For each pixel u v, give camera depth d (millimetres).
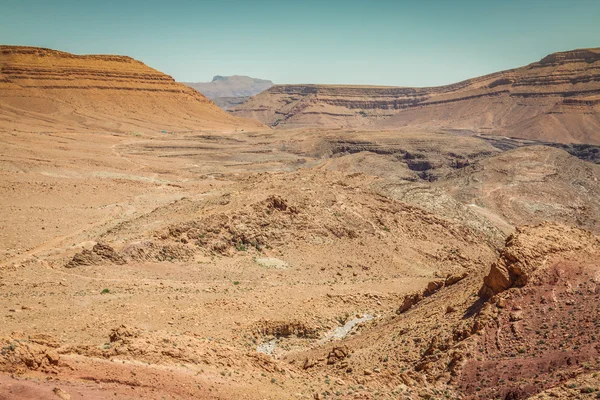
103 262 59000
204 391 25812
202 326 43031
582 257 36031
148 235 65875
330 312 49188
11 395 21109
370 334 41250
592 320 31078
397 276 67625
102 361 26078
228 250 68312
